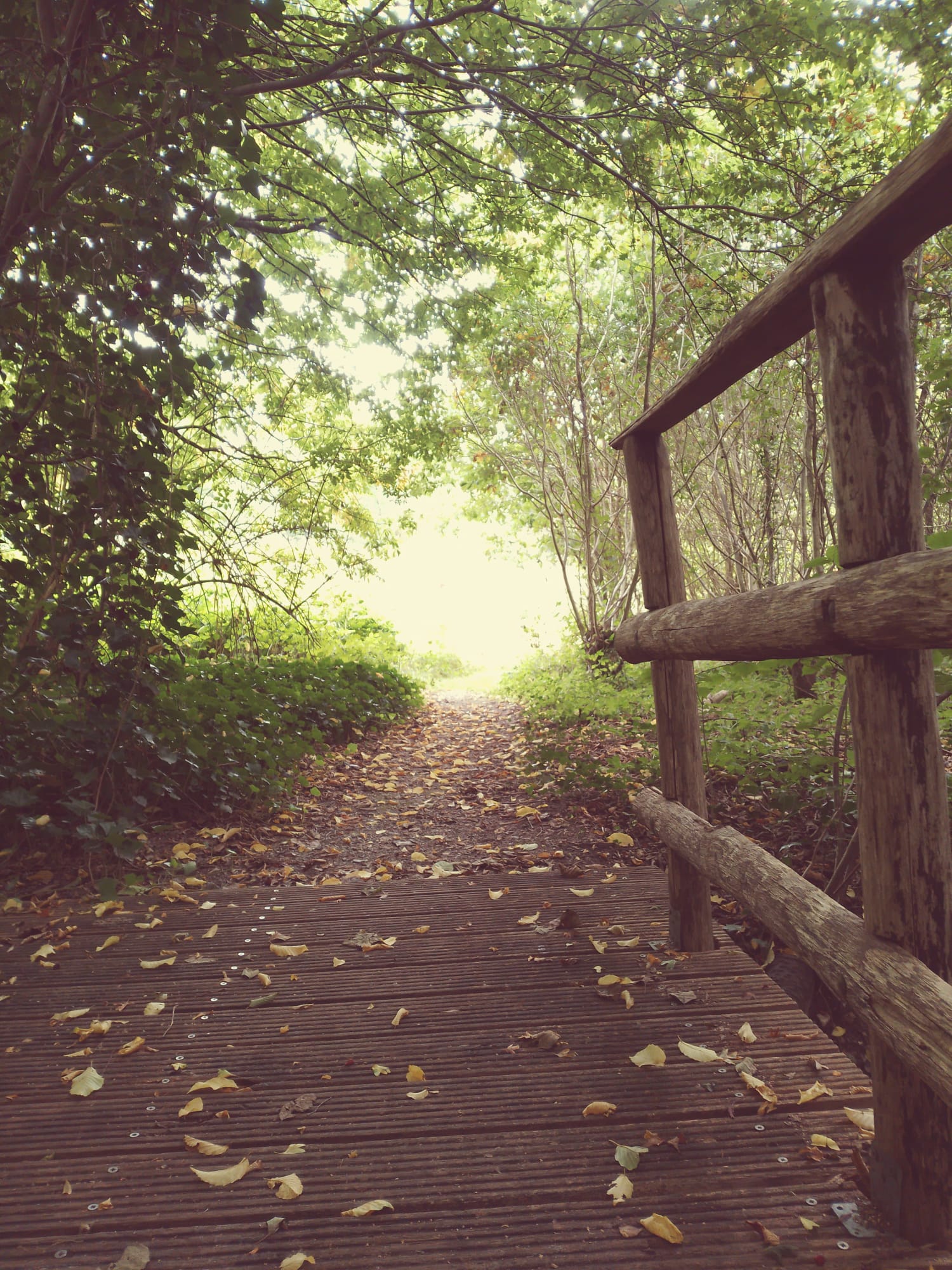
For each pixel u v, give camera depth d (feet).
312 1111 6.64
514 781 20.38
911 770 4.63
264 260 23.70
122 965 9.79
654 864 13.55
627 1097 6.60
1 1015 8.58
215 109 9.28
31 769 12.80
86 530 11.84
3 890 12.27
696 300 26.13
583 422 33.12
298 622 23.62
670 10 16.22
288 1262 4.94
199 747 15.20
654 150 19.84
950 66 16.01
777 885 6.13
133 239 9.80
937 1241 4.88
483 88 15.46
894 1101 4.93
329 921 11.16
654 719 22.02
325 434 28.02
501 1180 5.68
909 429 4.73
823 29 16.05
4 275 10.84
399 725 30.22
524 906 11.32
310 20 14.79
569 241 27.58
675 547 9.30
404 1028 8.01
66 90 9.68
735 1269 4.76
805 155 21.70
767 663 10.78
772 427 27.07
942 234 20.01
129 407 11.71
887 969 4.52
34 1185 5.81
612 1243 5.03
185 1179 5.83
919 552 4.10
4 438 11.12
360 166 22.91
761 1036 7.47
